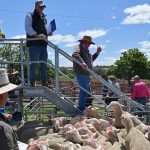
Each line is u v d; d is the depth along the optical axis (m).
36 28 10.02
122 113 9.64
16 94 10.80
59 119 9.68
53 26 10.47
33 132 9.52
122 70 48.28
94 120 9.44
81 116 9.84
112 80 15.12
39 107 12.98
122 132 8.82
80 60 10.25
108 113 10.52
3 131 3.44
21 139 9.37
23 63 10.01
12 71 12.34
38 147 5.17
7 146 3.42
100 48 11.52
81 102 10.46
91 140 8.09
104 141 8.36
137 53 48.56
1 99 3.73
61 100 10.27
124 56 49.00
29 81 10.09
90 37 10.48
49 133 9.48
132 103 10.79
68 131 8.38
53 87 11.28
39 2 9.93
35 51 9.95
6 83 3.79
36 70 10.13
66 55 10.22
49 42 10.08
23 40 9.94
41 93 10.02
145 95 13.80
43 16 10.19
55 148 7.89
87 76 10.43
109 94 12.73
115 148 7.64
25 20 9.99
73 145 7.80
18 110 10.62
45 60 10.15
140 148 7.08
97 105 12.41
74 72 10.45
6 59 12.49
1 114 3.71
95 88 16.41
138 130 7.69
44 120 11.58
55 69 10.15
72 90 13.18
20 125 10.39
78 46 10.50
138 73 48.28
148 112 10.68
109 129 8.55
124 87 21.38
